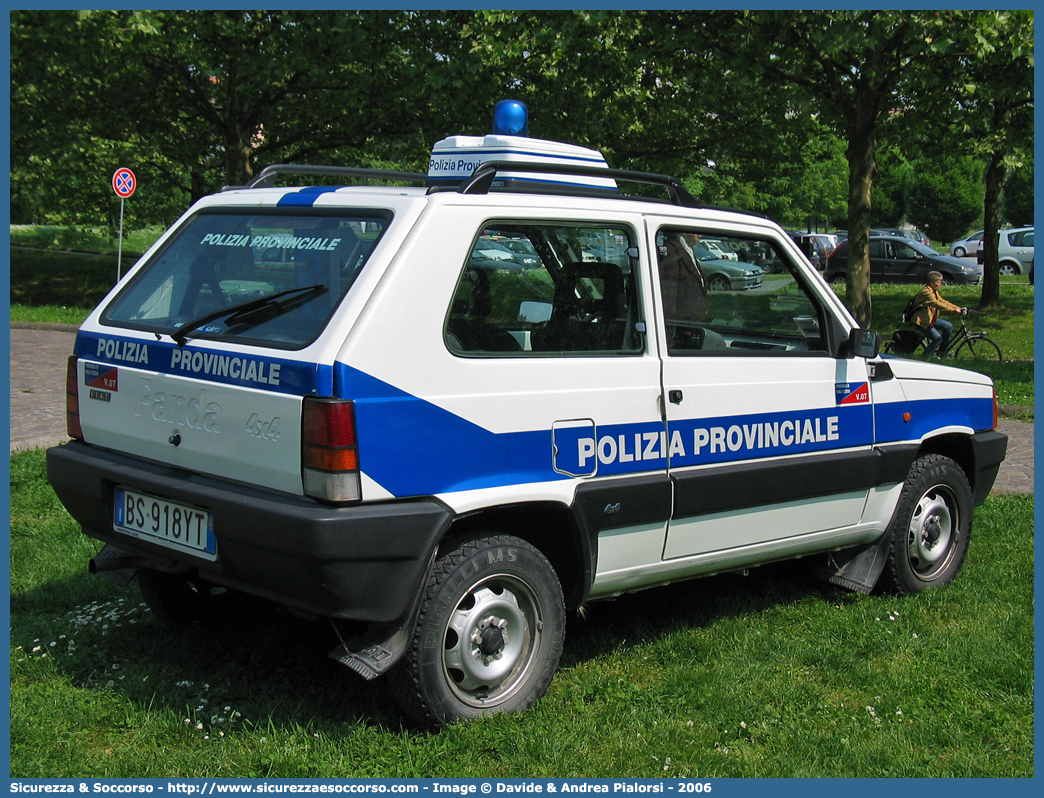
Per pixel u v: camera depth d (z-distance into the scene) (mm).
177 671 3920
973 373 5637
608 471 3857
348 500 3150
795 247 4676
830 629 4691
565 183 4355
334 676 3930
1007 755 3541
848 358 4812
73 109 18844
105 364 3932
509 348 3619
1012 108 16984
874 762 3439
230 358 3438
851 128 14445
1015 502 7191
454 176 4496
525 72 15875
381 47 16281
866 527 5023
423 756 3281
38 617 4426
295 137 19250
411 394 3297
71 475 3918
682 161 19250
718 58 13781
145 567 3893
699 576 4395
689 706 3807
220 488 3408
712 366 4227
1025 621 4824
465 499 3408
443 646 3408
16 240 36719
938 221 55344
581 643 4418
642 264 4031
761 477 4363
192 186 23188
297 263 3584
